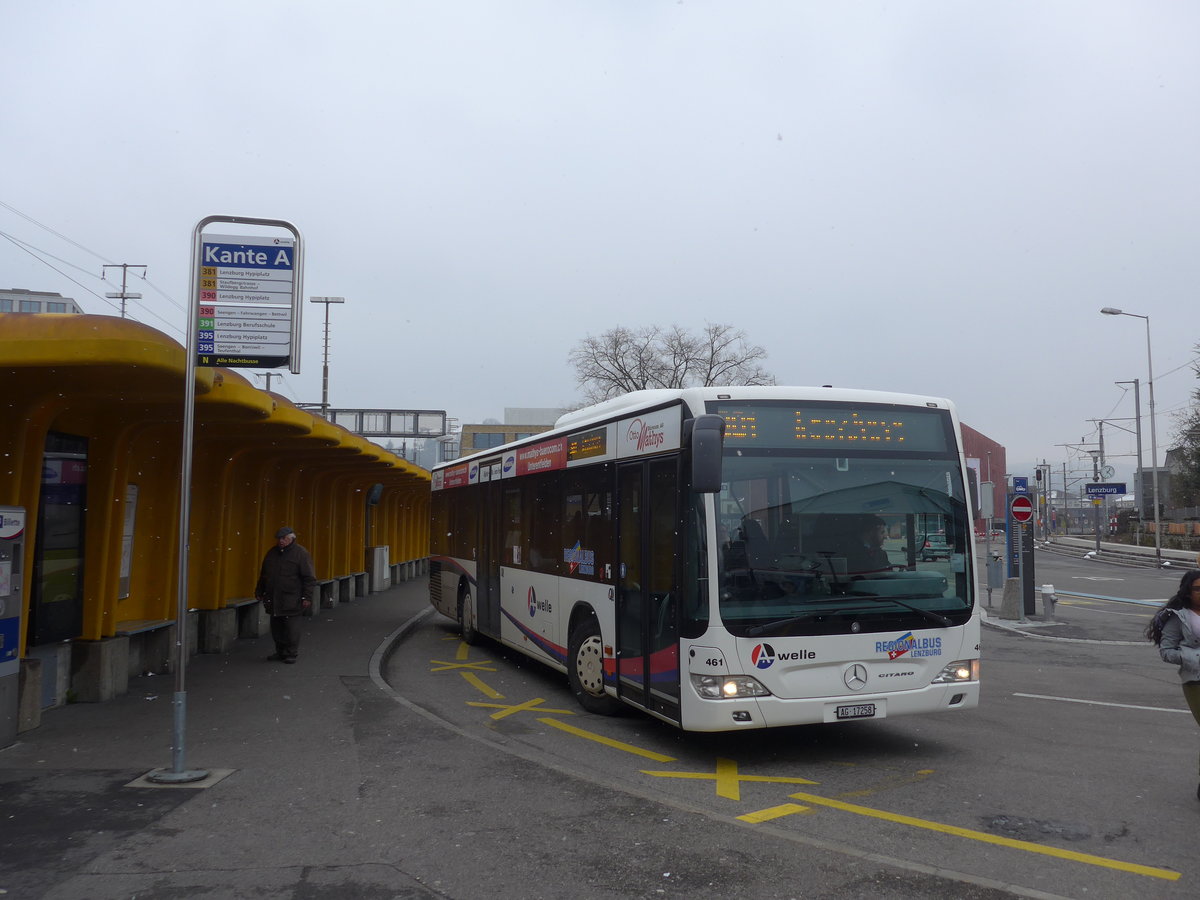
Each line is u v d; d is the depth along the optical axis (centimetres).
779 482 741
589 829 570
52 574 924
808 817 613
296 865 510
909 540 761
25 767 706
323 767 713
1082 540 7388
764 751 806
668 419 788
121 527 998
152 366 700
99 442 966
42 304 7625
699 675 713
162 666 1142
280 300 742
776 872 501
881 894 471
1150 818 608
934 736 865
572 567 1015
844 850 531
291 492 1680
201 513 1328
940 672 751
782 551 729
